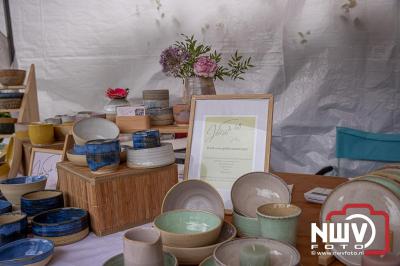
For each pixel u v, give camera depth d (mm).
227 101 1018
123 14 2135
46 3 2252
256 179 859
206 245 671
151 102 1407
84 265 720
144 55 2133
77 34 2230
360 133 1739
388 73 1720
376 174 746
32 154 1330
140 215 939
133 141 959
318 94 1837
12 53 2346
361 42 1735
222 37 1953
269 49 1879
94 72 2244
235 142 980
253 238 634
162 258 580
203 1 1965
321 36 1786
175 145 1390
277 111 1911
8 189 987
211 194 851
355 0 1709
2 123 1705
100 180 860
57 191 1001
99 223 863
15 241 756
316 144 1888
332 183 1194
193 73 1391
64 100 2318
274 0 1833
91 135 1099
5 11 2314
